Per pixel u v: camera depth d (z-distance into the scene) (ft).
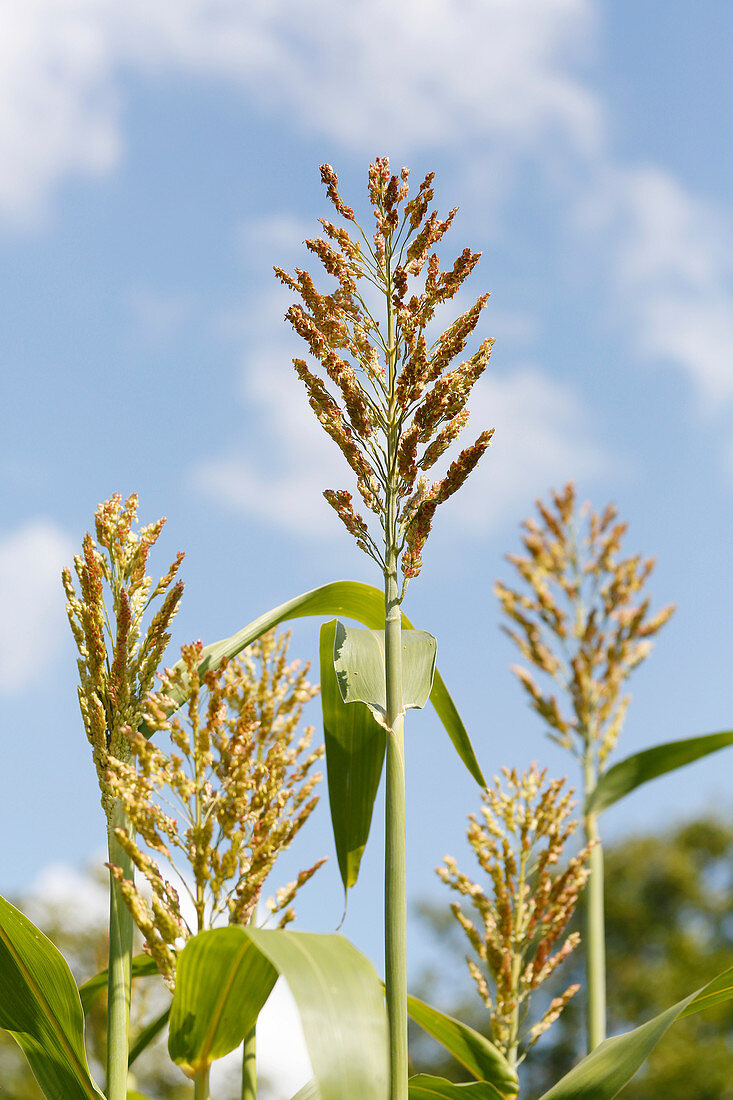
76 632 5.65
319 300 5.53
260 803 5.41
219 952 5.18
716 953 34.40
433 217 5.61
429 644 5.59
